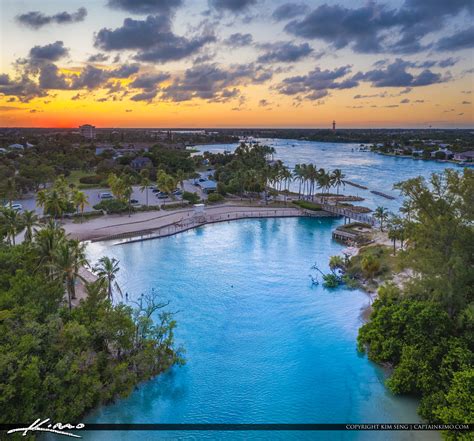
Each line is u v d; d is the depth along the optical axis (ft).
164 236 342.85
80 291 217.97
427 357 136.56
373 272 240.32
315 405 136.98
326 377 152.05
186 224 375.25
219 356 166.30
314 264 280.51
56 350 127.34
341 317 200.44
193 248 317.01
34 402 114.01
